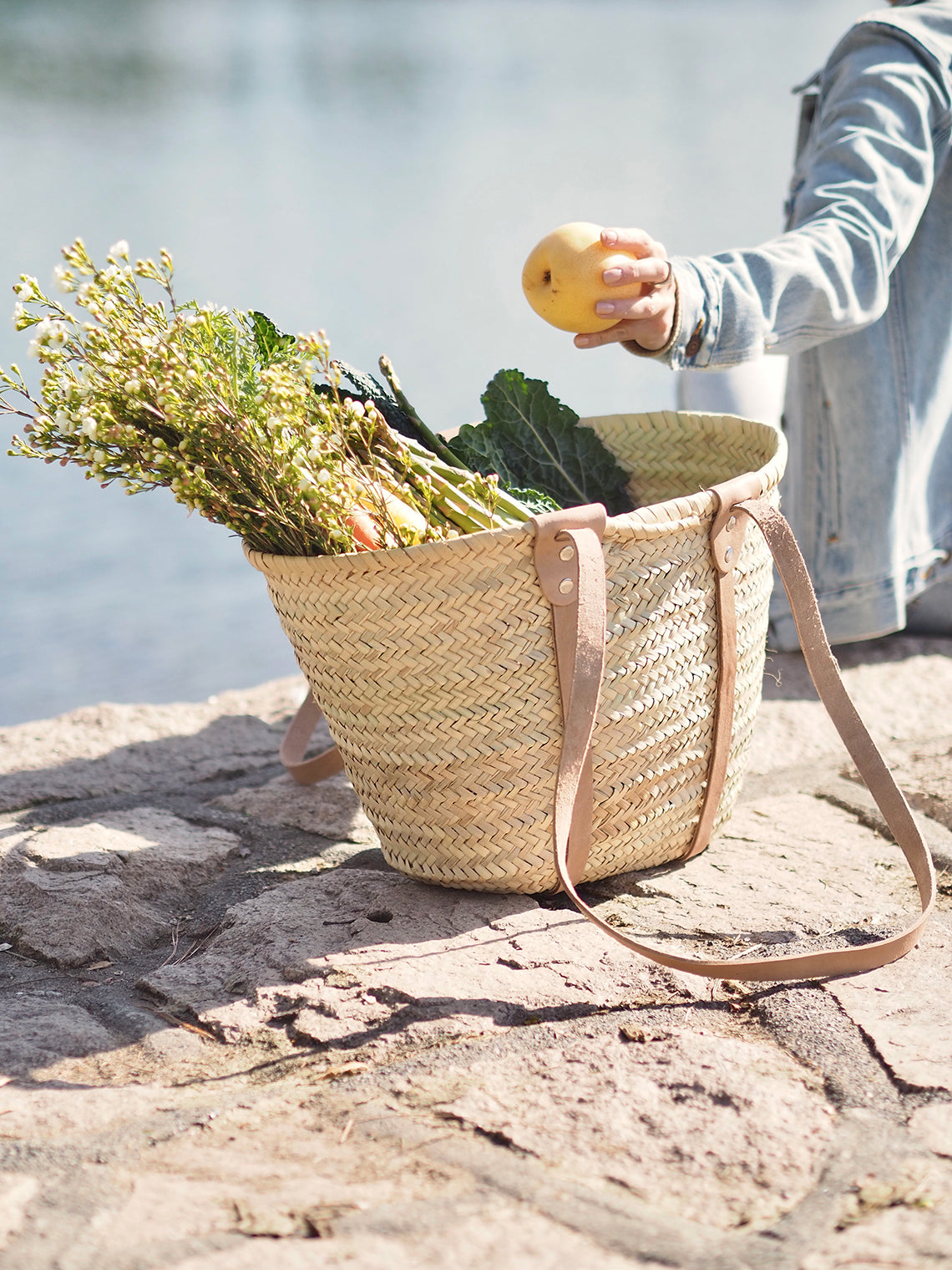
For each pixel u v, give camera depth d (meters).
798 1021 1.32
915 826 1.57
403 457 1.61
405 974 1.43
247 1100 1.24
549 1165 1.11
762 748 2.13
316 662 1.55
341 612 1.47
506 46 38.56
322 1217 1.05
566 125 20.36
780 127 18.75
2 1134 1.19
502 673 1.46
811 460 2.43
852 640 2.47
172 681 4.16
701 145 17.06
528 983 1.41
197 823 1.95
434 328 8.51
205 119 22.58
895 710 2.24
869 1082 1.21
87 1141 1.17
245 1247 1.01
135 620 4.68
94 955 1.59
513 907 1.58
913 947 1.47
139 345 1.43
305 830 1.92
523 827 1.54
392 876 1.70
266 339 1.61
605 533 1.43
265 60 34.41
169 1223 1.05
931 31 2.13
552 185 14.48
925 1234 1.00
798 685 2.38
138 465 1.53
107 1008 1.44
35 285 1.45
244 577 5.13
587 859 1.58
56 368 1.49
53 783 2.07
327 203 14.10
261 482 1.44
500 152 17.59
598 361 7.55
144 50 36.28
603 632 1.41
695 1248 1.00
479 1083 1.24
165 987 1.46
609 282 1.58
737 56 31.59
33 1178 1.12
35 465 6.69
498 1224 1.04
